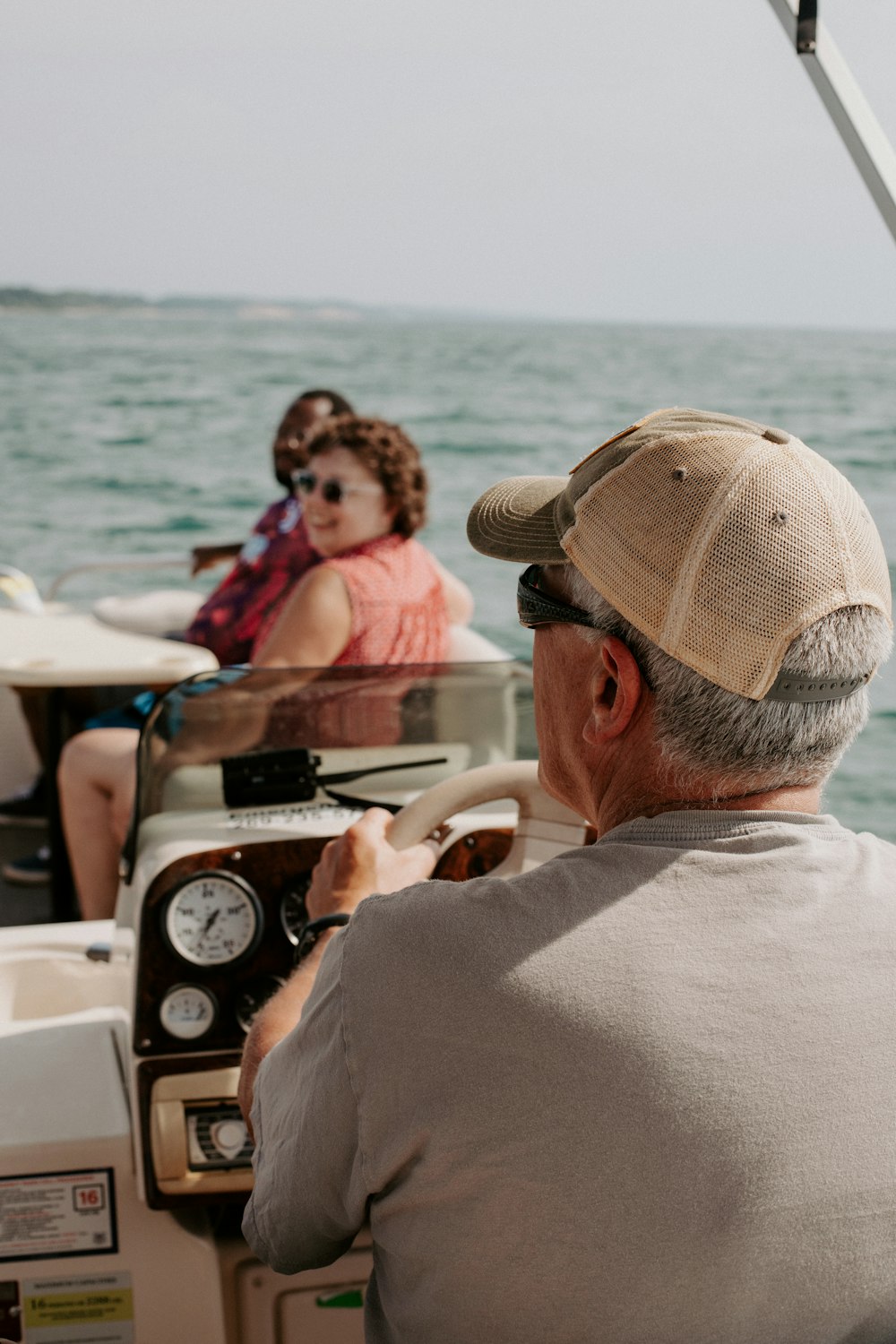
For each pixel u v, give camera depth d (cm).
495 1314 94
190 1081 152
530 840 156
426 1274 97
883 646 96
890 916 95
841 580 92
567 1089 90
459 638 396
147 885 152
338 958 98
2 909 394
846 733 96
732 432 97
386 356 4403
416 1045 92
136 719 345
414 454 315
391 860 141
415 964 93
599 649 100
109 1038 180
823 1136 90
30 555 2119
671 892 94
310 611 305
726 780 96
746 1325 91
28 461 2764
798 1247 90
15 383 3591
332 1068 96
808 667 92
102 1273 158
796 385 4362
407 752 173
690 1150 88
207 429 3206
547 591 105
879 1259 92
